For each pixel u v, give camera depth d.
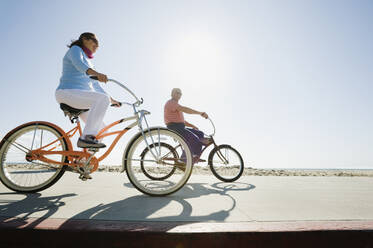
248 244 1.08
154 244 1.06
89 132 2.02
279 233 1.10
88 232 1.08
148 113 2.15
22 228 1.11
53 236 1.09
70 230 1.09
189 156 2.09
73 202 1.71
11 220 1.22
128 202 1.74
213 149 3.53
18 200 1.76
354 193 2.24
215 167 3.54
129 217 1.32
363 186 2.74
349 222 1.26
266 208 1.60
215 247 1.06
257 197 2.00
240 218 1.33
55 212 1.41
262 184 2.88
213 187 2.59
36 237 1.10
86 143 1.97
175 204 1.69
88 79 2.24
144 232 1.07
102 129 2.22
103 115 2.10
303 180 3.30
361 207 1.66
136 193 2.11
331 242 1.11
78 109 2.16
